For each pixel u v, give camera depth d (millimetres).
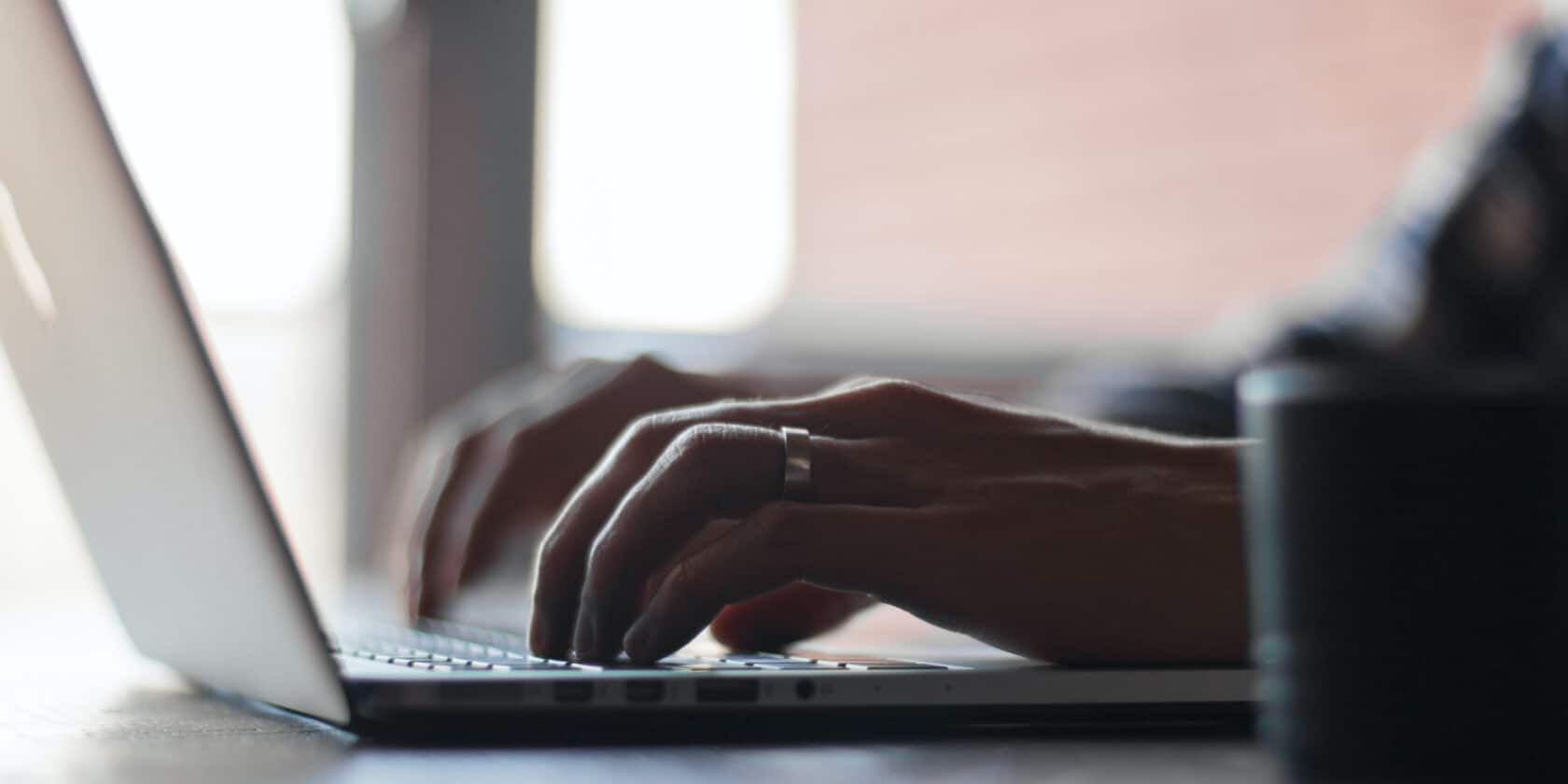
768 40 2973
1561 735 313
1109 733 515
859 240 2889
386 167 2803
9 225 538
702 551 558
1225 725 535
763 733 501
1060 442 605
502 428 1157
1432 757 319
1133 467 605
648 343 2922
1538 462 316
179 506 502
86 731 504
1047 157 2682
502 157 2859
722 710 496
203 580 513
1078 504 583
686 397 1152
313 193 2766
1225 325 2455
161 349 455
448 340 2816
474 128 2844
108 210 448
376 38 2793
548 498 1098
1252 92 2457
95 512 623
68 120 447
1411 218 1771
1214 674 527
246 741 476
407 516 1359
